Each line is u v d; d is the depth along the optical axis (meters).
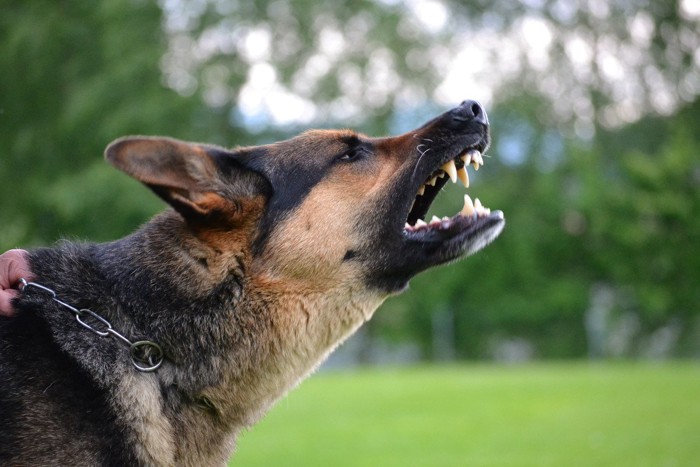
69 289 4.32
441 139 5.05
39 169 28.22
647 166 32.16
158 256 4.45
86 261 4.46
